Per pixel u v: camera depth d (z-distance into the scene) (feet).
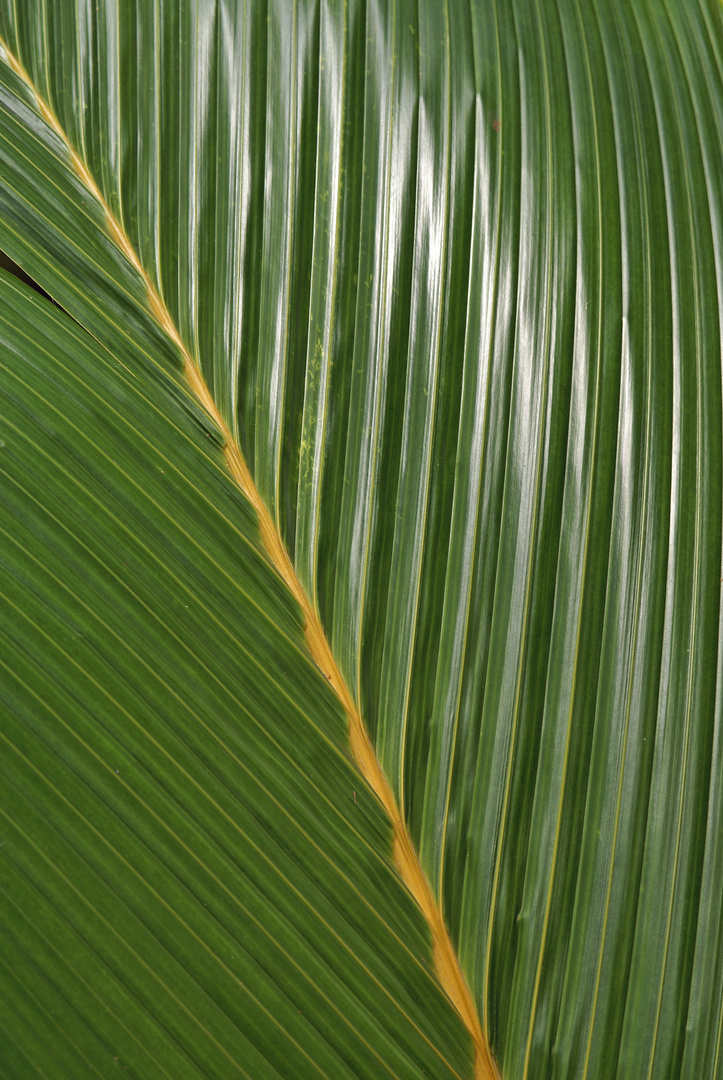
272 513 3.65
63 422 3.55
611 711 3.59
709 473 3.61
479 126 3.65
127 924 3.32
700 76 3.71
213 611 3.54
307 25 3.67
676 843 3.58
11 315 3.60
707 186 3.67
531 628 3.59
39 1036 3.26
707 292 3.65
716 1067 3.56
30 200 3.69
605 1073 3.55
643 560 3.60
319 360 3.64
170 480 3.59
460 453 3.61
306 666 3.60
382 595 3.61
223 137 3.68
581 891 3.57
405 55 3.66
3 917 3.28
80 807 3.34
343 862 3.50
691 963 3.57
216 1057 3.32
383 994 3.46
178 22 3.69
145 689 3.43
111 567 3.49
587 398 3.61
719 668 3.60
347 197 3.65
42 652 3.39
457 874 3.58
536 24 3.69
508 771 3.58
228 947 3.36
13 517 3.45
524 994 3.56
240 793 3.45
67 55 3.72
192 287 3.69
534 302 3.62
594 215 3.64
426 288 3.63
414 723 3.60
